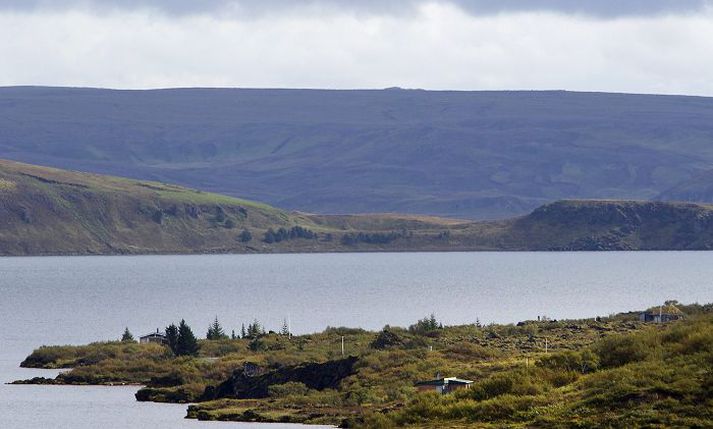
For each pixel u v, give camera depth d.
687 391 161.50
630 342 190.62
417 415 175.62
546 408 165.12
